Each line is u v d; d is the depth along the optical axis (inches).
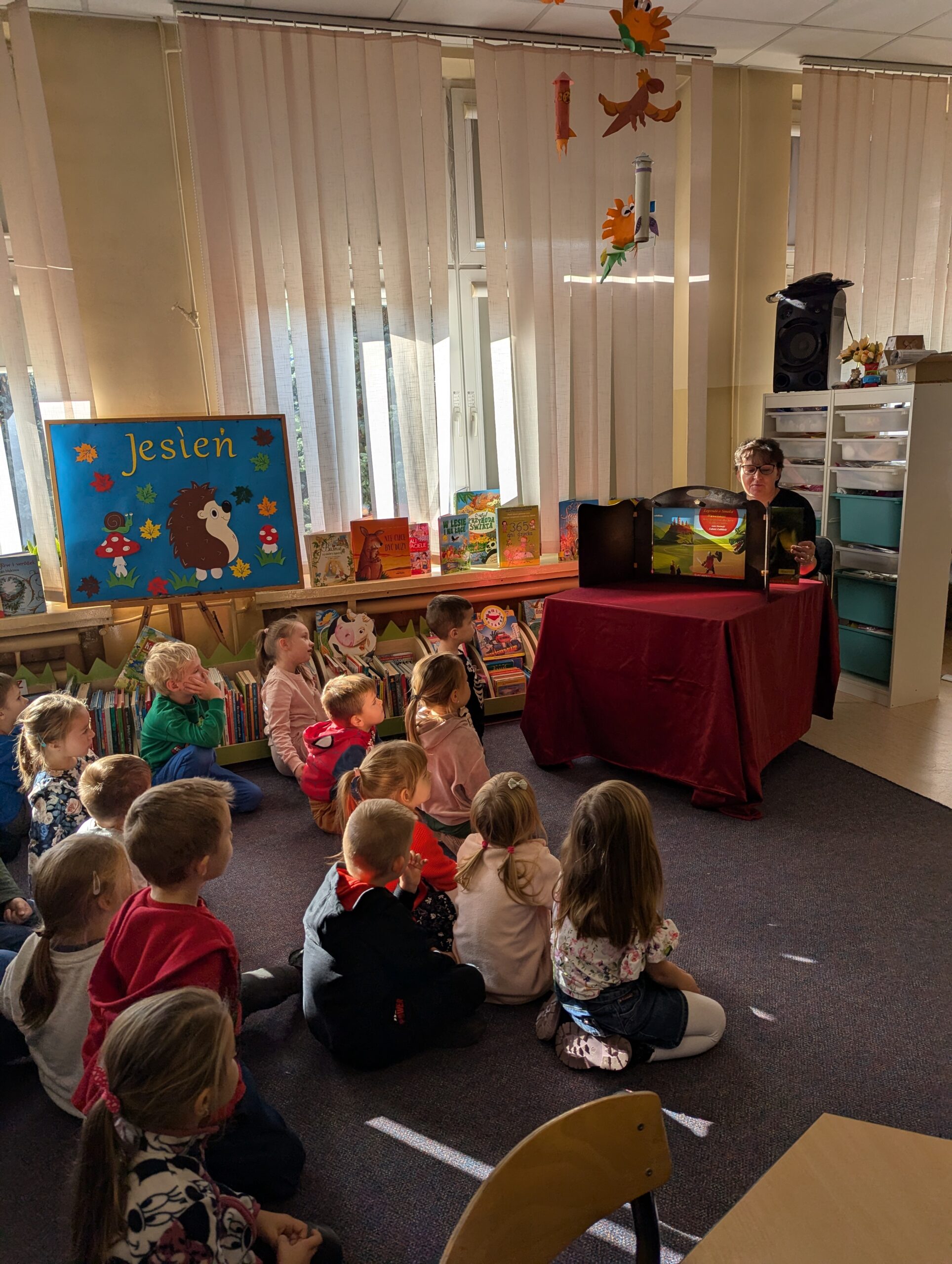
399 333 155.9
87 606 140.1
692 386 180.4
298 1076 75.9
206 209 140.6
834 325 164.1
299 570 148.4
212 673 142.3
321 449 155.0
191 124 137.4
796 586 129.0
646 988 74.5
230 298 144.9
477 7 141.1
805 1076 73.2
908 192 183.6
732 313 184.7
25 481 145.3
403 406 158.7
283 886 106.3
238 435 143.4
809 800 122.4
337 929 73.1
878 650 159.5
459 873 84.3
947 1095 70.7
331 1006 73.5
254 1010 82.0
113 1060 44.1
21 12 127.7
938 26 155.4
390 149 148.7
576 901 71.2
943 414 146.0
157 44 139.2
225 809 67.7
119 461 138.5
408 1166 66.1
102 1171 42.9
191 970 60.4
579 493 174.9
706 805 119.7
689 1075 73.8
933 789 124.9
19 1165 67.9
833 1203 36.5
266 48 139.0
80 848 67.2
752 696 116.0
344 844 74.6
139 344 146.9
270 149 142.6
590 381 170.1
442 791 105.0
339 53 143.2
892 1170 38.1
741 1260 34.2
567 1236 37.9
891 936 91.5
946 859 106.1
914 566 151.6
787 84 177.0
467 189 170.4
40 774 95.3
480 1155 66.8
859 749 139.6
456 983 78.4
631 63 160.4
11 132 131.1
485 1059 77.0
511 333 164.4
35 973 68.0
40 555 144.3
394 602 158.4
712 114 171.3
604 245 165.5
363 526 154.3
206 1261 44.8
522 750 144.3
